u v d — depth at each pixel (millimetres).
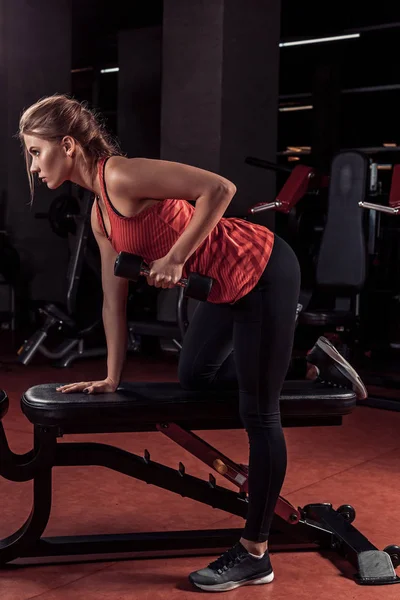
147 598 1979
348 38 10117
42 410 2035
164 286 1862
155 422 2131
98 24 10609
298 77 11273
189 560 2230
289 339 2033
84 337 6145
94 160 1926
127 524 2500
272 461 2023
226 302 1999
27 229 8086
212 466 2217
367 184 5035
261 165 5434
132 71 10656
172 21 6383
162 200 1864
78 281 5855
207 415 2154
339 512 2500
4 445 2055
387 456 3465
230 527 2492
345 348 4914
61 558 2215
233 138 6348
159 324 5625
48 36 8125
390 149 10008
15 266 7480
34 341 5848
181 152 6430
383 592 2051
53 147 1888
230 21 6211
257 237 2021
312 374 4789
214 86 6230
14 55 7906
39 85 8102
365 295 5895
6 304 8016
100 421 2076
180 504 2719
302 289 5164
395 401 4480
